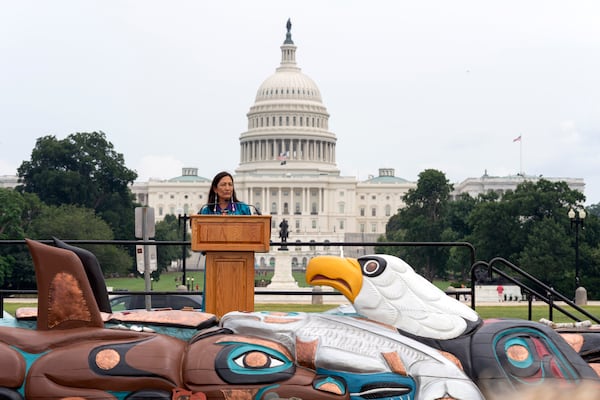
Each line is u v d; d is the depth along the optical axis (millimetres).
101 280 6277
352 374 5602
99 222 88812
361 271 6184
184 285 19359
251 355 5645
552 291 8617
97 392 5441
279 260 70188
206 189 192875
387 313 6043
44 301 5711
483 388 5805
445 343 5957
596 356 6406
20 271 60781
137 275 91500
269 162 186125
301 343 5727
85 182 113562
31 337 5613
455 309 6156
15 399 5402
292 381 5566
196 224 7301
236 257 7367
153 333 5852
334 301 38469
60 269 5766
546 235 74938
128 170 117688
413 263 91750
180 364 5625
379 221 194875
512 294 43531
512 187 187750
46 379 5438
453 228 112438
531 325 6125
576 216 49562
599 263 66938
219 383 5520
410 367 5684
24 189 116312
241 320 5957
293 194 181375
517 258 79688
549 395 5789
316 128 188750
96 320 5773
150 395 5477
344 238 167500
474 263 9117
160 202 193375
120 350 5582
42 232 82250
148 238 13258
